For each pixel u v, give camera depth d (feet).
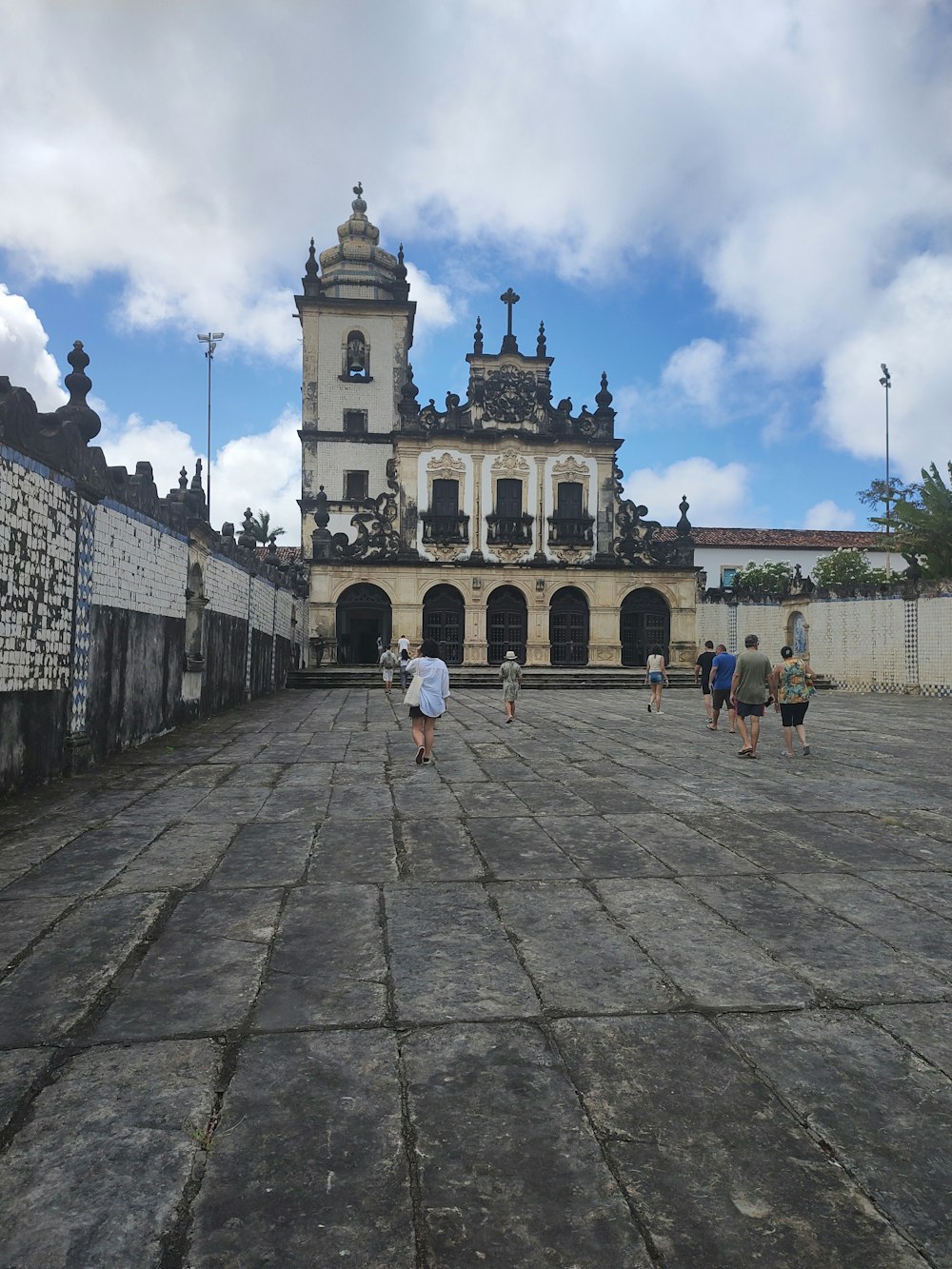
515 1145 7.18
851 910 13.42
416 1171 6.84
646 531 108.47
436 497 106.11
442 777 26.48
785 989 10.37
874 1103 7.87
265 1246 6.00
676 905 13.60
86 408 28.73
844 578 124.77
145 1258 5.88
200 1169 6.83
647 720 49.03
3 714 22.33
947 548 85.56
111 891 14.15
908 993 10.29
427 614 103.04
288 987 10.34
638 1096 7.97
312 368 120.98
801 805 21.98
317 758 30.76
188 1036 9.09
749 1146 7.20
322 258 126.21
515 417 108.99
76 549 27.25
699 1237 6.13
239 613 57.11
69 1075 8.25
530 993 10.23
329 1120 7.54
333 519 117.50
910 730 43.98
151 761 29.89
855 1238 6.13
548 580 103.55
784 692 32.68
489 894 14.17
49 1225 6.18
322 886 14.55
